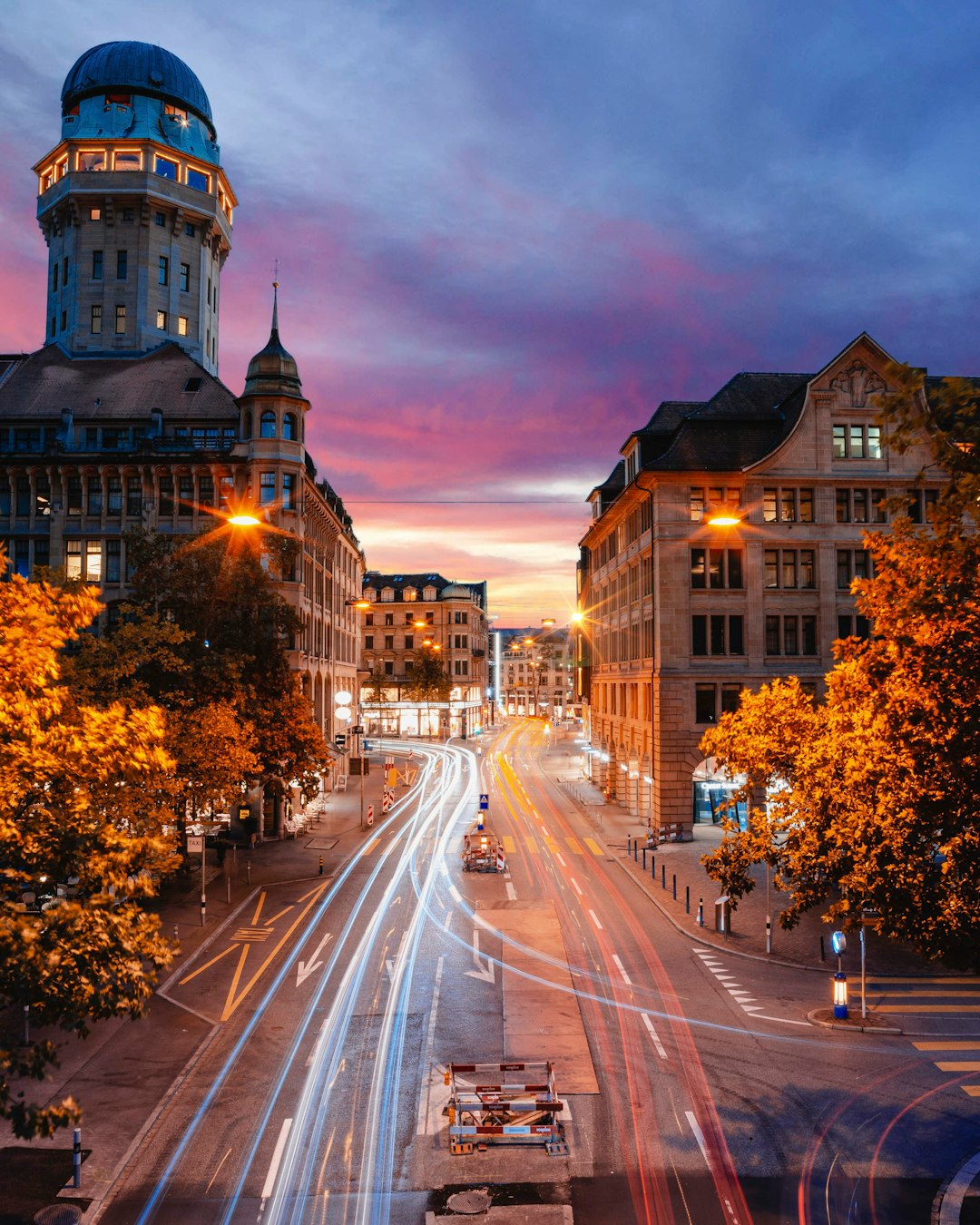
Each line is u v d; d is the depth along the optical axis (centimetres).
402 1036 2016
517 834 4650
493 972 2450
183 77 6712
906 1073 1834
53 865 1150
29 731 1245
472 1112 1595
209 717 2975
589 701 7288
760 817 2503
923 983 2395
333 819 5138
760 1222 1323
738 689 4397
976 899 1362
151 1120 1638
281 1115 1659
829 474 4447
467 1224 1323
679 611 4391
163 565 3544
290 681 3831
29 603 1394
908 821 1462
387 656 12075
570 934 2822
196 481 4972
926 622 1391
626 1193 1402
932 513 1232
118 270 6288
